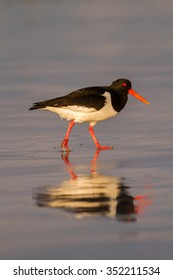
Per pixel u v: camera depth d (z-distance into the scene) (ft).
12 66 85.25
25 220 35.47
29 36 103.45
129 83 54.60
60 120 61.57
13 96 70.54
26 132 56.95
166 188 40.29
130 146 51.67
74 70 81.76
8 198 39.01
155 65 83.76
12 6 131.13
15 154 49.93
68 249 31.96
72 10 127.34
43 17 119.03
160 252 31.50
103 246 32.17
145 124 58.85
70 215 36.11
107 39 100.63
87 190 40.14
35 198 38.93
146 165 45.83
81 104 51.83
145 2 136.98
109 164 46.47
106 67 82.94
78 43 98.12
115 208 36.99
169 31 106.11
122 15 121.80
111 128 58.08
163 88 72.54
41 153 50.21
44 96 69.62
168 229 34.01
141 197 38.70
